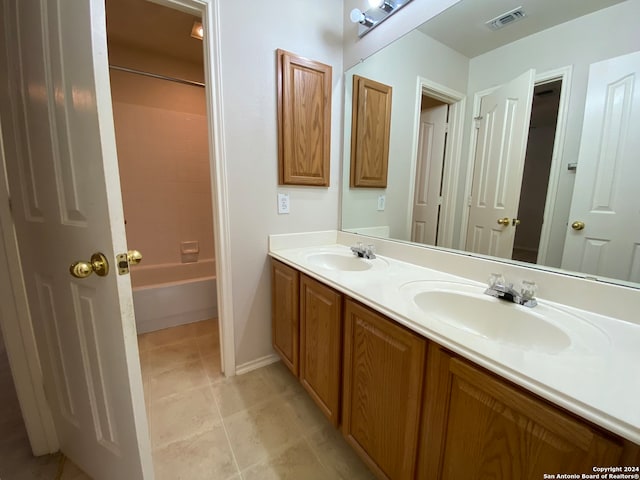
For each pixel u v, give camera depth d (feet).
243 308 5.40
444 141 4.20
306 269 4.22
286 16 4.94
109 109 2.08
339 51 5.68
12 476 3.48
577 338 2.23
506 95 3.42
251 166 5.01
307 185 5.67
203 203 9.43
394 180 5.05
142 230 8.59
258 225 5.28
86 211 2.35
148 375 5.42
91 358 2.80
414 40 4.38
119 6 5.79
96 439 3.07
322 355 4.01
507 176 3.46
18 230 3.25
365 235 5.62
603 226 2.73
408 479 2.68
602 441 1.46
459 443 2.20
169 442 3.94
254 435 4.10
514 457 1.85
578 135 2.85
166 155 8.66
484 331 3.03
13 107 2.88
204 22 4.33
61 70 2.26
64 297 2.88
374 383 3.05
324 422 4.37
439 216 4.35
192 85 8.55
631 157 2.52
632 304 2.47
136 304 6.86
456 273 3.89
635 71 2.46
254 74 4.76
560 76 2.94
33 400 3.59
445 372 2.25
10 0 2.64
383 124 5.14
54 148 2.51
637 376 1.71
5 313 3.34
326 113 5.55
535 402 1.70
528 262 3.30
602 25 2.62
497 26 3.43
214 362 5.87
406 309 2.70
